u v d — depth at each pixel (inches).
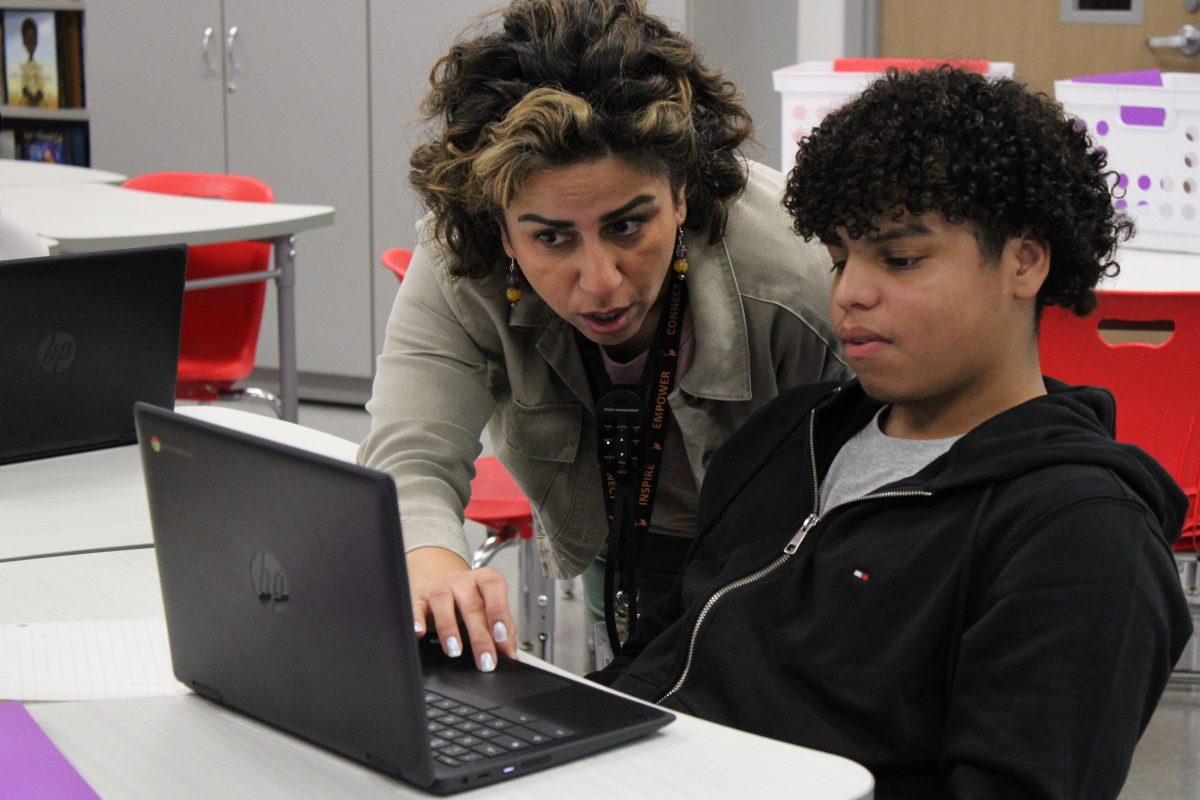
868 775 38.8
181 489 42.5
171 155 205.0
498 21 54.2
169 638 45.6
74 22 215.8
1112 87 114.5
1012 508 42.4
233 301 138.1
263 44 195.2
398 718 37.2
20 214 130.9
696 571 54.8
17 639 50.6
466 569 50.6
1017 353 46.4
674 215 53.1
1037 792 38.4
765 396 62.4
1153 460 44.5
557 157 48.1
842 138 45.6
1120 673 39.2
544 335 59.2
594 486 65.9
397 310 62.2
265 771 39.2
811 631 45.7
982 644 40.7
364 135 191.2
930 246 43.8
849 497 49.3
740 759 39.6
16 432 71.7
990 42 187.6
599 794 37.4
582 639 117.2
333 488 36.8
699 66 54.0
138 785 38.4
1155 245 116.6
